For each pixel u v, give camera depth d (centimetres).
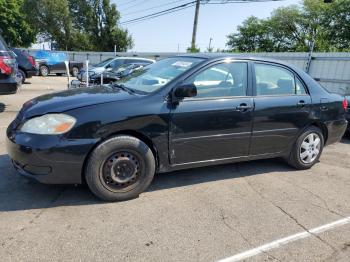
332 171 493
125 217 324
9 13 3841
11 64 718
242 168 482
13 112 805
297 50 3559
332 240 306
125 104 343
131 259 262
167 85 369
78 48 4928
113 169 343
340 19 3384
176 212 340
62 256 261
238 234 307
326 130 496
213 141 393
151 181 390
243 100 407
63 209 332
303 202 382
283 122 444
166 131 361
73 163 325
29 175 324
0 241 274
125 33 5069
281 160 525
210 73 393
